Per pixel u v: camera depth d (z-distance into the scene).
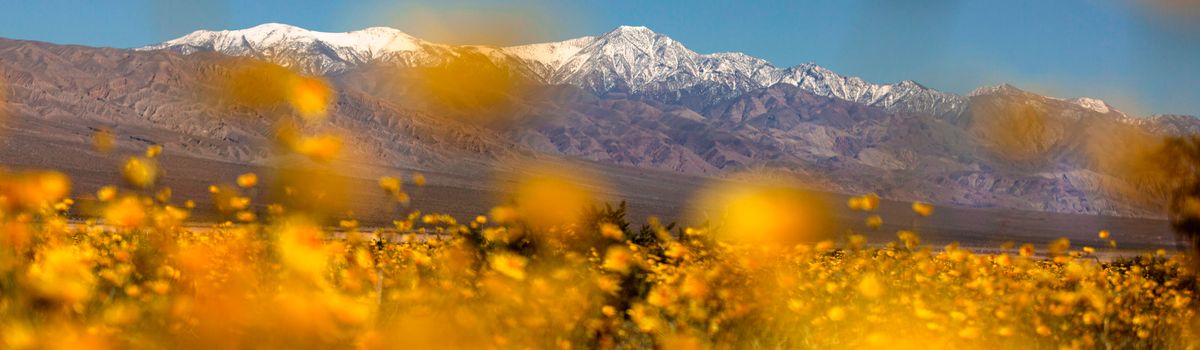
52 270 3.04
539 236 5.20
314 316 2.14
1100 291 6.24
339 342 2.16
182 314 2.48
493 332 3.72
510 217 3.16
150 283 3.83
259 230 3.26
